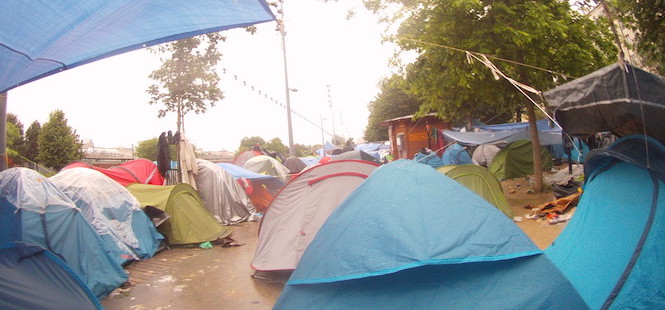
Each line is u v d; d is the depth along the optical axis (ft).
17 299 11.94
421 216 10.47
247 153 64.23
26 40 10.43
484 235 9.79
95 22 10.28
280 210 21.06
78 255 17.80
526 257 9.53
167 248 27.17
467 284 9.50
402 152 69.00
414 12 27.73
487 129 61.00
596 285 11.29
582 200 15.02
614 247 11.61
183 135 37.11
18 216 16.76
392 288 9.96
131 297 17.90
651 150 11.78
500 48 26.58
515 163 49.03
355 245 10.59
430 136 66.95
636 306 10.09
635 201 11.89
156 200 28.37
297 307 10.64
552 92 13.03
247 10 11.68
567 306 8.69
